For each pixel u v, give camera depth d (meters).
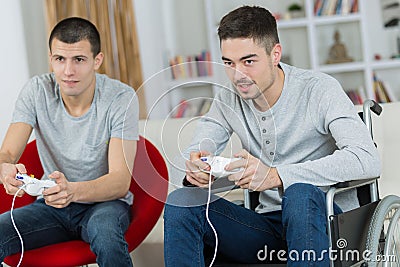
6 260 2.50
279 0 6.26
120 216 2.47
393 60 6.00
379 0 6.29
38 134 2.71
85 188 2.44
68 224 2.60
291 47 6.20
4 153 2.59
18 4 4.38
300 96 2.32
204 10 6.37
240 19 2.23
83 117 2.65
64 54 2.56
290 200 2.02
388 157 3.16
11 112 4.21
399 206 2.31
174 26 6.41
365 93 6.07
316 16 6.08
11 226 2.48
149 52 5.69
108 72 5.02
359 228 2.20
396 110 3.24
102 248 2.36
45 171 2.74
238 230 2.24
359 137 2.17
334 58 6.14
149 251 3.03
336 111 2.23
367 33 6.20
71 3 4.77
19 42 4.33
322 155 2.35
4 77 4.22
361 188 2.44
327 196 2.05
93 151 2.65
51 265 2.46
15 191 2.37
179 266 2.10
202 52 6.09
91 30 2.62
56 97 2.69
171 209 2.11
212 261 2.16
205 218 2.17
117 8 5.14
